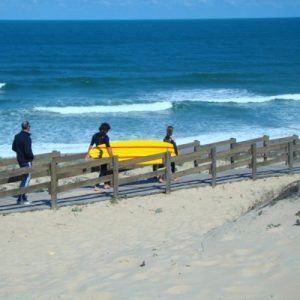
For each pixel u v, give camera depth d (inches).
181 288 267.6
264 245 310.7
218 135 1206.9
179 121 1386.6
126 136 1199.6
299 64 3166.8
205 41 5605.3
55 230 453.1
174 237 414.3
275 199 412.8
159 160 584.4
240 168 686.5
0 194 485.4
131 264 327.9
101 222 475.2
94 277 311.1
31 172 493.4
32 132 1222.9
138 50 4261.8
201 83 2320.4
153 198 552.1
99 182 534.9
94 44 4963.1
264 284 257.9
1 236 436.8
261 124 1357.0
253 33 7500.0
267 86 2234.3
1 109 1513.3
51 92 1979.6
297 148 664.4
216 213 497.0
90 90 2046.0
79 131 1246.3
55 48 4407.0
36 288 307.6
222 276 276.1
